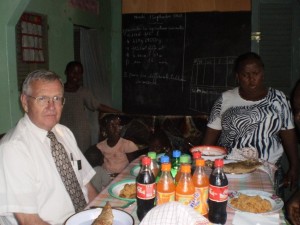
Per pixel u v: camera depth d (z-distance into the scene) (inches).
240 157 88.6
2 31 98.0
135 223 54.4
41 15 125.1
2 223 63.7
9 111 100.7
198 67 180.7
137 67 188.4
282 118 95.8
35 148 63.5
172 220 43.2
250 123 95.3
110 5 191.5
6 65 99.0
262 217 54.5
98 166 114.7
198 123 144.6
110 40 193.0
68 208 65.7
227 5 173.5
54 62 135.6
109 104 191.6
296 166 99.3
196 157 58.2
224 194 52.3
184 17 178.9
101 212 52.7
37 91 62.5
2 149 60.3
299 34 163.3
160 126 146.6
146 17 183.3
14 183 58.8
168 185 52.2
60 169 65.7
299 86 84.5
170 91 186.1
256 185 70.9
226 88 177.8
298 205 77.3
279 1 163.0
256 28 167.0
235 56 175.0
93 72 174.9
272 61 167.5
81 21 158.4
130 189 65.7
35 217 59.9
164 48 183.3
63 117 139.1
